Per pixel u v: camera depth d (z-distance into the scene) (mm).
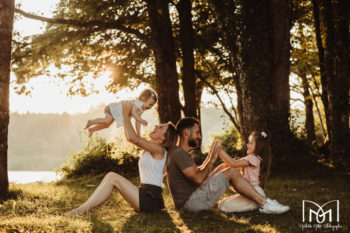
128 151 12547
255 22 11516
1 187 7078
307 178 9391
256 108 11289
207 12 18547
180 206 5156
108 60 17484
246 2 11586
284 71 11547
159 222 4535
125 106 5117
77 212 4816
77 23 14477
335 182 8633
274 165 10281
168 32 15070
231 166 5172
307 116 25188
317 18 15734
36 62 15680
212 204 5062
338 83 14305
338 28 14336
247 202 5184
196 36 19156
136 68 17875
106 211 5340
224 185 5016
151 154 5035
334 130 14234
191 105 16141
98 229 4137
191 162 4957
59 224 4270
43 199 6516
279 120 10969
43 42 15047
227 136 19984
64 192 7371
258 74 11281
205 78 22312
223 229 4289
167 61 15016
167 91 14969
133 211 5395
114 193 7043
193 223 4535
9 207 5648
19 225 4148
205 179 5129
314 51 21969
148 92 5609
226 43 12391
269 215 5012
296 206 5680
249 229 4250
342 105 14188
